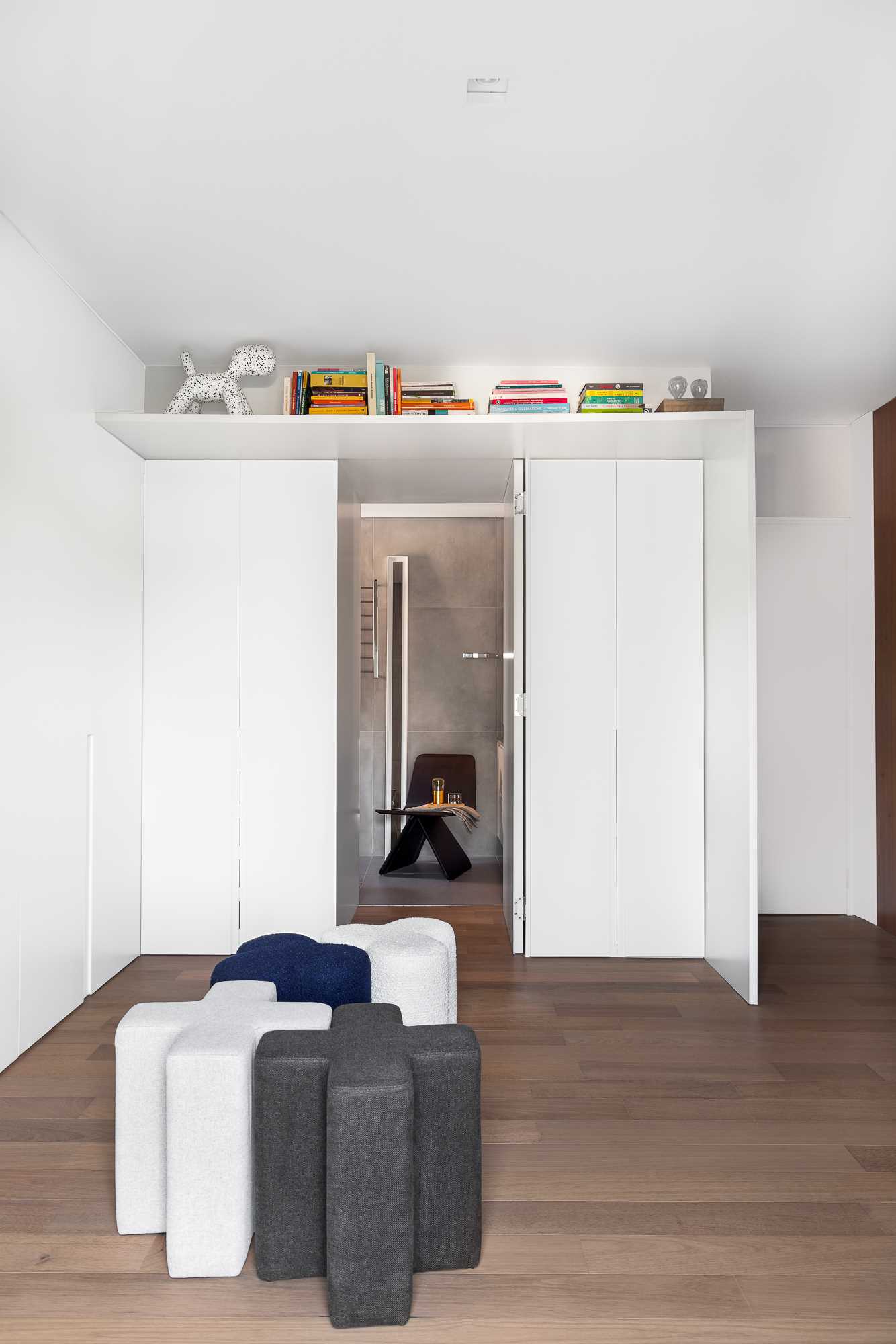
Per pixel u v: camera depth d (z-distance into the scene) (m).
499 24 2.12
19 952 3.20
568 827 4.50
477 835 7.10
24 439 3.20
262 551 4.51
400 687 6.96
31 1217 2.27
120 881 4.20
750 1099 2.95
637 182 2.81
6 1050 3.11
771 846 5.46
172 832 4.48
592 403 4.07
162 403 4.46
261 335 4.07
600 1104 2.90
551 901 4.50
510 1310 1.92
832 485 5.48
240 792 4.50
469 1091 2.07
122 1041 2.20
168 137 2.57
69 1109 2.83
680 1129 2.73
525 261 3.34
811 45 2.20
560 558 4.52
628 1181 2.44
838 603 5.45
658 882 4.50
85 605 3.77
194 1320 1.90
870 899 5.32
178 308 3.77
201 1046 2.07
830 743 5.45
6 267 3.05
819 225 3.07
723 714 4.20
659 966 4.39
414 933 3.22
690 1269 2.06
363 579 7.17
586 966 4.37
